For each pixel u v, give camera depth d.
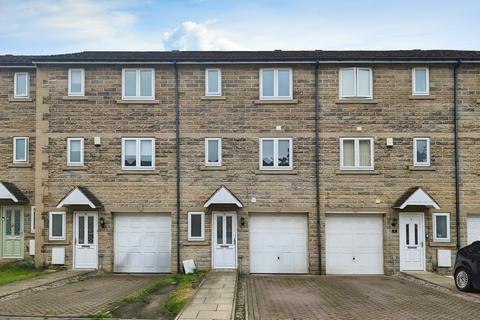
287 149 18.78
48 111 18.91
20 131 19.80
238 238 18.47
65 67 19.00
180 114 18.86
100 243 18.53
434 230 18.31
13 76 19.89
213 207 18.50
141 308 11.77
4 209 19.89
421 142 18.72
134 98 18.88
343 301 12.82
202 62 18.70
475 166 18.55
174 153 18.75
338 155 18.66
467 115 18.70
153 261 18.66
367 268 18.55
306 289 14.88
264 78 18.98
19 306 11.94
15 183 19.70
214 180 18.66
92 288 14.85
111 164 18.73
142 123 18.86
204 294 13.11
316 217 18.50
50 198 18.70
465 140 18.64
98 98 18.92
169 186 18.67
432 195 18.45
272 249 18.64
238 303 12.50
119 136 18.83
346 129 18.72
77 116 18.88
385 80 18.83
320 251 18.38
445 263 18.16
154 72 18.98
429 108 18.72
